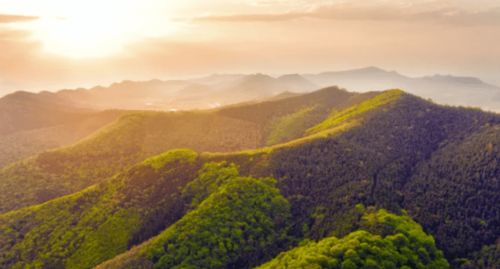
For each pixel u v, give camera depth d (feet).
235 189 391.45
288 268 272.10
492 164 366.63
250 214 365.61
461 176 372.79
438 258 286.05
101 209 431.84
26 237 409.49
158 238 350.02
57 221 426.51
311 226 353.72
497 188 344.28
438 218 331.77
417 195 366.22
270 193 393.91
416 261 271.28
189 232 345.72
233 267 327.06
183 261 322.75
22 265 376.27
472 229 317.22
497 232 313.12
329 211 357.20
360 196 358.64
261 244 343.87
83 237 398.42
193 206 403.75
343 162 423.23
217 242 337.31
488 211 329.52
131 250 353.31
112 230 402.52
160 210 414.41
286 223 366.02
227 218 358.23
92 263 371.76
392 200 356.79
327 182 398.62
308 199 384.47
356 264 258.57
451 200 347.15
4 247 397.60
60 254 382.42
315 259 266.98
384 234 296.51
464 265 288.71
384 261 261.85
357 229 315.99
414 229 306.14
